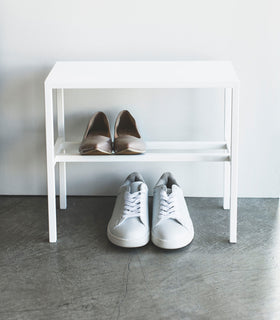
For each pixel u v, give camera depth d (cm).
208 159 178
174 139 210
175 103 206
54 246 179
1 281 159
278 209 206
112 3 196
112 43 200
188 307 146
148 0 195
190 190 216
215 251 175
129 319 142
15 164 214
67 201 213
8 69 203
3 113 208
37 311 145
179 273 163
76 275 162
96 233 188
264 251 175
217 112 206
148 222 183
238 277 161
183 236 174
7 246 179
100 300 150
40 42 200
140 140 185
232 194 176
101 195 217
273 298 150
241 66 200
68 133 210
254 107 204
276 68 200
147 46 200
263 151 209
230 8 195
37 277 161
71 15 197
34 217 200
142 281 158
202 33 198
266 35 197
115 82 166
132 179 201
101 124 200
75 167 214
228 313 144
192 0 195
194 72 178
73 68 184
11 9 197
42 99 206
